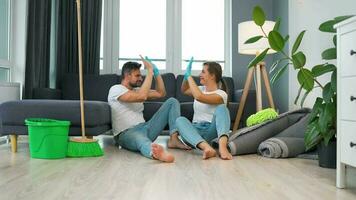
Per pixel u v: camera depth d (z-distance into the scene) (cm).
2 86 305
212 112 272
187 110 341
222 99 269
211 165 206
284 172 187
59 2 419
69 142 233
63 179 160
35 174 171
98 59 439
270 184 156
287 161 229
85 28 432
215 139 258
